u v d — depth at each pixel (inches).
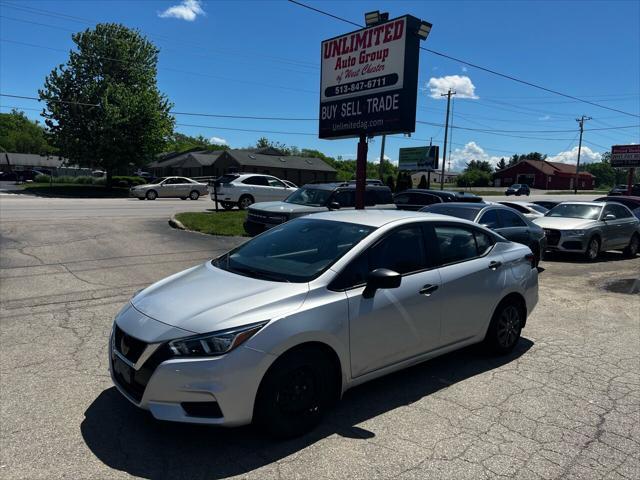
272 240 177.6
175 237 492.4
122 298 276.5
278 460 124.2
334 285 144.0
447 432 140.1
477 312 185.5
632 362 200.8
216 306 131.9
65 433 134.6
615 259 532.1
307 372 135.6
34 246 410.6
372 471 120.3
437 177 4697.3
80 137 1660.9
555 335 235.9
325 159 3988.7
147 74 1797.5
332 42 462.6
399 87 403.5
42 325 226.7
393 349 156.3
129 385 130.6
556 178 3376.0
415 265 168.1
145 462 122.1
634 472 123.0
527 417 150.4
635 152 1219.2
